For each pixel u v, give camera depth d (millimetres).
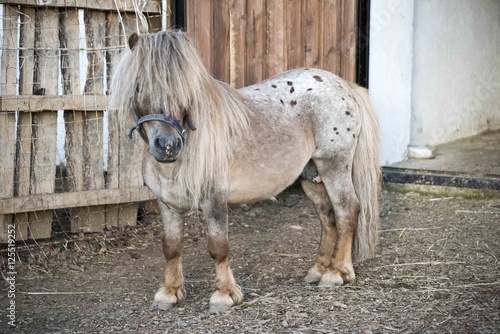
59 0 4672
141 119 3299
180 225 3781
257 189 3779
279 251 4855
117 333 3475
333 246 4246
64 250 4762
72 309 3861
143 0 5039
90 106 4859
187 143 3453
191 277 4328
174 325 3543
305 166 4211
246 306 3746
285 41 5992
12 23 4574
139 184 5184
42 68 4738
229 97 3672
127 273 4461
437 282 4133
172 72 3250
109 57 5039
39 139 4766
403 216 5664
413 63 7617
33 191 4789
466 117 8711
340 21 6305
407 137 7293
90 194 4906
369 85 6617
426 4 7680
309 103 3998
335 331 3410
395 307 3730
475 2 8570
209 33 5473
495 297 3854
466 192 6133
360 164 4223
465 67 8562
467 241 4953
